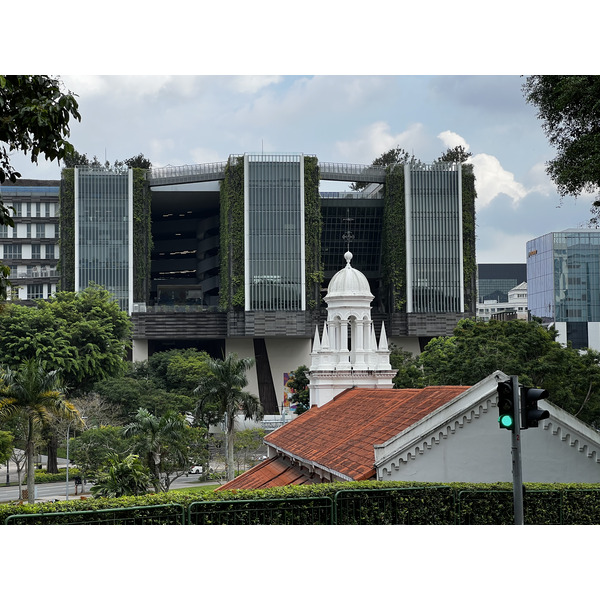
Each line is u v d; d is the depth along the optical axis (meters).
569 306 180.88
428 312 182.38
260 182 177.25
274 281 176.62
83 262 177.12
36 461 124.31
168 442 70.31
